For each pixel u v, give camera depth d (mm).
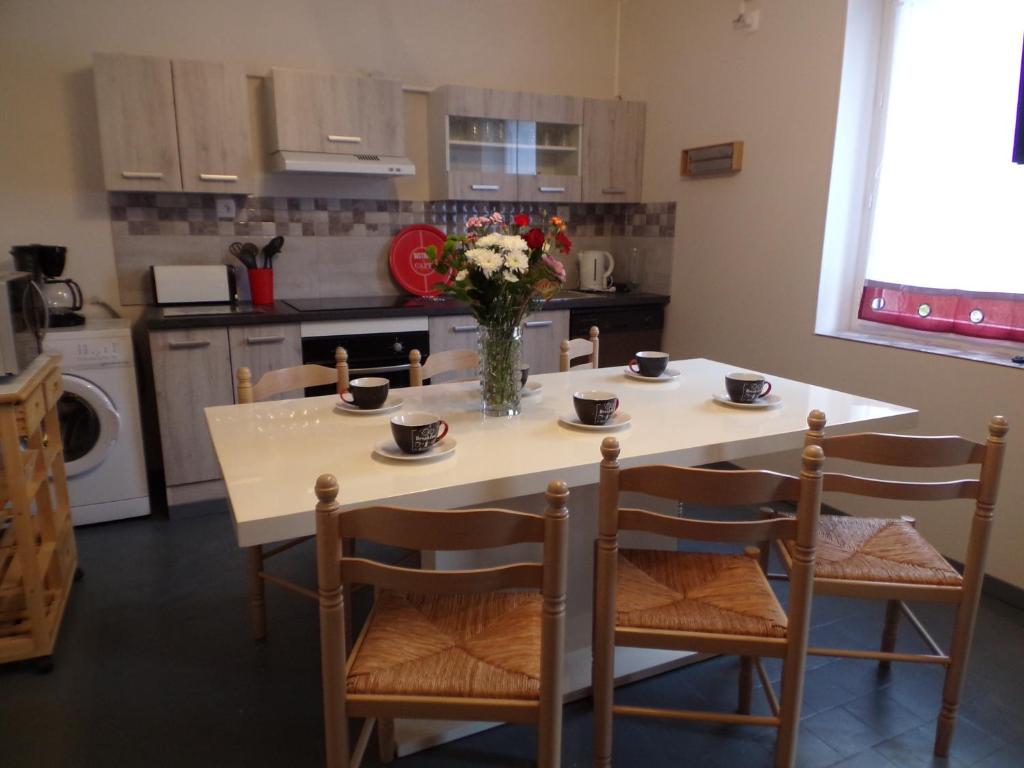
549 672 1210
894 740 1793
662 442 1657
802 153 3170
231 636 2246
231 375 3082
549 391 2176
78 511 2979
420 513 1133
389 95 3438
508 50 4074
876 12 2959
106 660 2119
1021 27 2475
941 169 2785
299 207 3684
